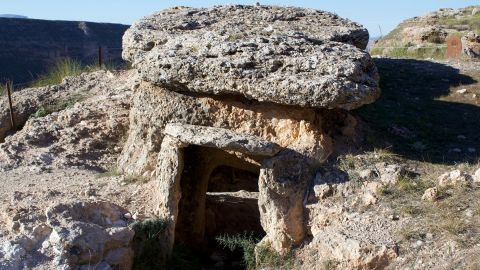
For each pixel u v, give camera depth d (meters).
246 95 8.20
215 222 9.77
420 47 23.05
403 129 9.67
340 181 7.80
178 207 8.80
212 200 10.33
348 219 7.30
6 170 10.01
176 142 8.19
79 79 14.94
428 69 13.78
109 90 13.88
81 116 11.90
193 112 8.72
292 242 7.62
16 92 14.55
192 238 8.98
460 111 10.87
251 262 7.74
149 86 9.27
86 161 10.56
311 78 7.83
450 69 13.72
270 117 8.39
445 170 8.05
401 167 7.92
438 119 10.43
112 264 7.25
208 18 11.39
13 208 7.77
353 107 7.86
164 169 8.23
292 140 8.23
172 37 9.77
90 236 7.19
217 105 8.61
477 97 11.59
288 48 8.45
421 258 6.46
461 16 29.45
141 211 8.34
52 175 9.66
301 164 7.93
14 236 7.12
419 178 7.82
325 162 8.09
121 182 9.12
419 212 7.09
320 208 7.59
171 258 8.07
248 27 10.48
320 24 11.38
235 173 11.13
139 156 9.40
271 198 7.70
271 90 7.93
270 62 8.13
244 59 8.19
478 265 6.02
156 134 9.11
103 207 7.90
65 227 7.19
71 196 8.52
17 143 11.06
